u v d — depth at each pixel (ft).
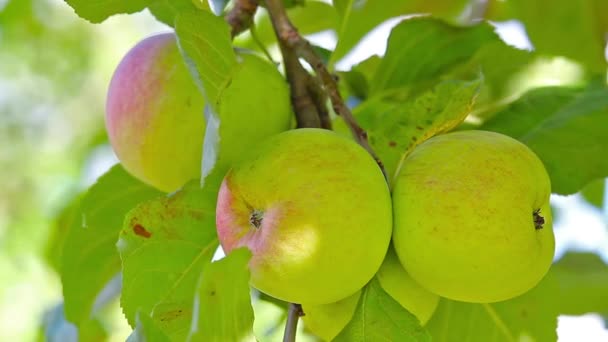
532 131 2.25
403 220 1.89
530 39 2.71
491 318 2.23
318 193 1.82
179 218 1.98
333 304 1.94
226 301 1.72
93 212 2.28
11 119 5.03
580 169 2.22
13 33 4.55
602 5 2.66
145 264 1.99
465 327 2.23
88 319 2.37
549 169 2.23
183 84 2.04
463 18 2.78
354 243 1.82
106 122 2.15
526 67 2.32
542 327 2.23
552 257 1.95
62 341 2.67
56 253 2.89
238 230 1.87
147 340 1.69
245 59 2.03
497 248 1.85
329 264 1.82
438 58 2.38
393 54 2.39
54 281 4.09
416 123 2.07
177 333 1.90
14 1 4.38
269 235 1.82
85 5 2.09
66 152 4.93
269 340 2.19
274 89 2.04
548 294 2.24
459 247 1.86
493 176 1.87
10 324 4.01
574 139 2.23
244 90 2.00
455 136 1.94
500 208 1.86
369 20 2.68
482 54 2.36
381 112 2.36
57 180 4.62
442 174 1.88
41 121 5.08
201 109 2.04
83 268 2.32
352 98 2.44
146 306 2.00
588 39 2.68
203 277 1.69
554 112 2.26
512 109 2.28
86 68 4.95
